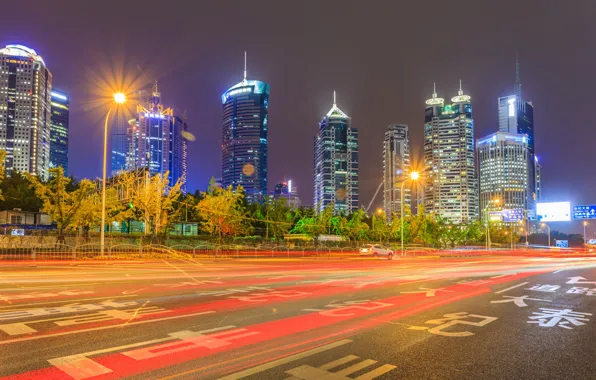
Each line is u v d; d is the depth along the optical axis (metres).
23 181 68.25
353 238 64.62
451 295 13.62
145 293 13.06
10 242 33.59
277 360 6.29
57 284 15.12
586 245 130.38
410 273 22.41
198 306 10.81
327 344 7.23
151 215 41.75
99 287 14.38
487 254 63.12
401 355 6.64
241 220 51.75
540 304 11.88
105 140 30.95
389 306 11.23
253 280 17.45
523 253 69.69
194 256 36.56
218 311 10.16
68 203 39.62
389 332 8.18
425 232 75.19
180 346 7.00
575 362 6.38
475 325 8.91
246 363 6.13
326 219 60.97
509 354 6.75
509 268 28.19
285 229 56.84
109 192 43.09
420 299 12.60
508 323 9.14
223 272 21.25
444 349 7.00
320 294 13.41
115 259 31.16
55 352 6.59
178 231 54.16
